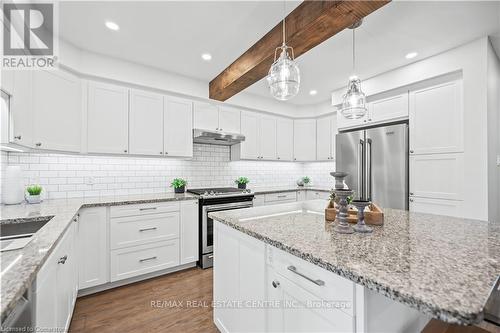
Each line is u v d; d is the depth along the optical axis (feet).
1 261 2.92
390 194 9.41
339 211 4.13
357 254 2.97
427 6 5.87
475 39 7.38
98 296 7.29
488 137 7.21
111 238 7.71
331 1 4.92
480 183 7.25
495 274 2.38
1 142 4.98
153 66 9.39
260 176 14.60
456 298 1.93
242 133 12.58
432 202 8.38
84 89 8.09
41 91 6.71
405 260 2.76
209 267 9.66
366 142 10.12
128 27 6.82
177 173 11.35
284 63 4.78
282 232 4.04
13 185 6.97
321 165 15.39
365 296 2.53
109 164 9.51
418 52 8.15
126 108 8.97
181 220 9.18
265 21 6.56
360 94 5.85
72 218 5.27
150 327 5.81
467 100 7.54
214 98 10.95
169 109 10.06
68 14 6.19
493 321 2.19
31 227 5.35
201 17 6.40
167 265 8.81
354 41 7.49
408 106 9.24
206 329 5.75
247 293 4.51
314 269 3.13
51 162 8.23
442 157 8.19
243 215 5.59
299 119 14.99
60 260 4.35
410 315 3.14
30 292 3.06
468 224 4.56
